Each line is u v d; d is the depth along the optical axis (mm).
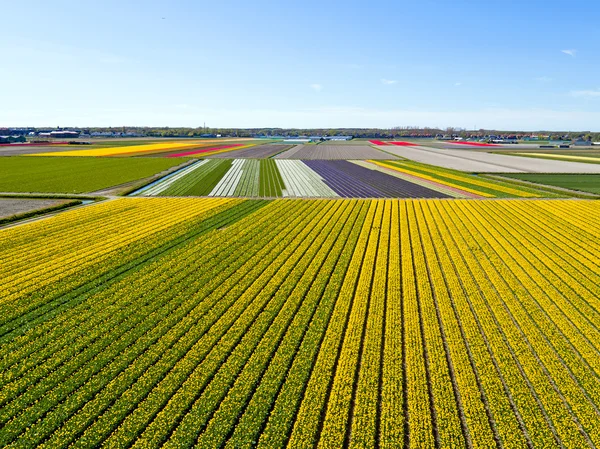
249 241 32500
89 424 13500
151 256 29094
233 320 19969
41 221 38344
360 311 20625
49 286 23688
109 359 16859
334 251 29875
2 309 20953
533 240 33469
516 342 18125
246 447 12305
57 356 17016
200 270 26406
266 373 15812
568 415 13680
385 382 15273
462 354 17156
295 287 23688
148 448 12367
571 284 24406
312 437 12734
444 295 22688
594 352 17250
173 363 16594
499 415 13688
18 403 14250
